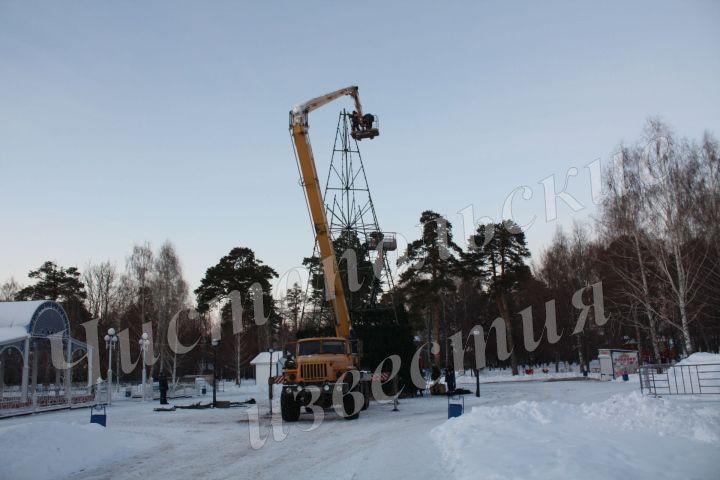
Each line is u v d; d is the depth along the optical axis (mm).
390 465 11164
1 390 32750
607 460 9203
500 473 8812
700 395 20516
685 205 33750
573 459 9219
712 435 11102
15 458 11180
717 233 33688
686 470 8508
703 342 59812
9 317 28328
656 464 8930
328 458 12586
